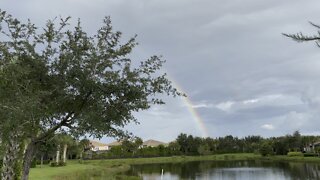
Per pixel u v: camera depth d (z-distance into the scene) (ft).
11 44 32.86
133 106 34.71
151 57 36.04
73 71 32.78
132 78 34.24
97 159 388.78
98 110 33.53
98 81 33.01
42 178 116.47
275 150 472.44
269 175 195.72
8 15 33.04
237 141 568.82
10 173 40.63
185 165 332.60
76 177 140.97
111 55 34.22
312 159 343.67
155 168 279.28
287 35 33.76
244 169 251.80
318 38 32.99
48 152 37.76
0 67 31.42
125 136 36.37
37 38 34.09
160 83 36.04
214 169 259.60
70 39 34.60
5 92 30.73
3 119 30.09
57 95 33.42
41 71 33.35
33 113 30.55
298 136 473.26
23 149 58.49
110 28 35.53
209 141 554.46
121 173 207.92
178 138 529.04
